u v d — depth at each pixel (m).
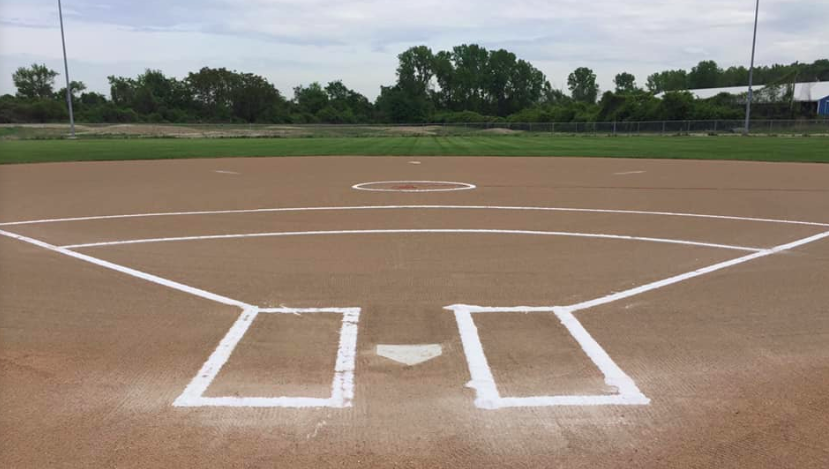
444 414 3.50
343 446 3.18
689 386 3.84
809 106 63.78
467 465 3.02
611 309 5.24
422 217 10.00
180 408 3.57
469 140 44.91
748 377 3.96
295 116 94.69
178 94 92.12
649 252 7.38
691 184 14.87
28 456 3.10
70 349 4.42
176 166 21.02
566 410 3.54
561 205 11.34
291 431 3.32
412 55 112.31
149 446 3.18
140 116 83.00
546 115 85.00
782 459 3.07
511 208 10.97
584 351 4.36
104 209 11.00
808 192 13.23
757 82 107.25
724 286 5.92
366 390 3.78
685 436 3.28
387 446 3.18
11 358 4.27
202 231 8.82
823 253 7.30
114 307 5.32
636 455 3.10
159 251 7.47
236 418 3.45
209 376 3.97
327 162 22.97
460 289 5.84
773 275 6.32
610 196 12.61
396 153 28.11
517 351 4.36
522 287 5.89
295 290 5.82
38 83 89.50
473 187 14.30
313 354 4.32
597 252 7.39
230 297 5.60
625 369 4.07
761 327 4.82
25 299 5.55
